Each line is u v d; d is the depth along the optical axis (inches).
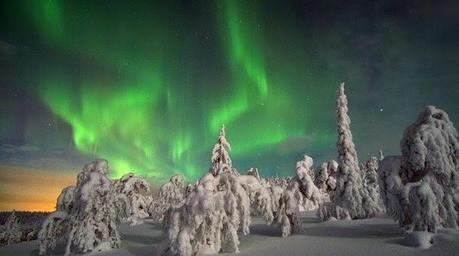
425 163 553.6
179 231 503.2
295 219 661.3
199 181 560.7
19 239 991.6
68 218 660.1
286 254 481.1
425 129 559.8
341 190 914.1
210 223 519.8
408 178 578.2
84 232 615.2
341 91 1008.2
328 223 821.9
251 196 599.2
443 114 577.0
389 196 575.8
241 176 603.2
